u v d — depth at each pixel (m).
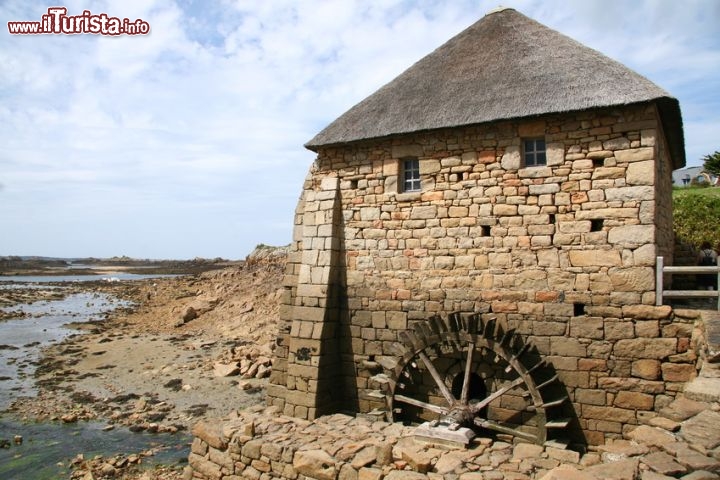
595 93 9.11
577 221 9.18
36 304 42.50
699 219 20.83
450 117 10.25
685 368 8.21
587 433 8.83
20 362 21.09
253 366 18.34
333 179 11.57
